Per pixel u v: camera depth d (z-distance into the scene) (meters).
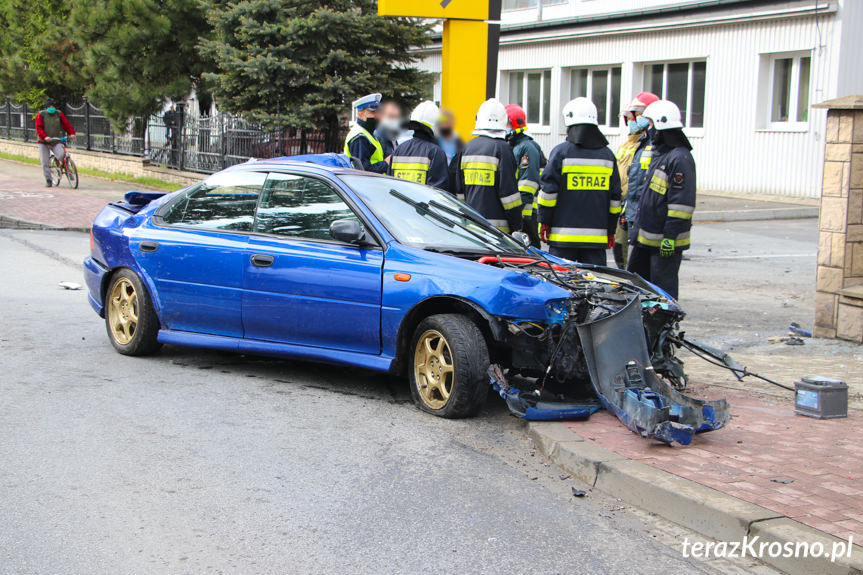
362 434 5.24
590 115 7.68
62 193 19.77
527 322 5.37
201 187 6.88
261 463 4.69
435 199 6.68
